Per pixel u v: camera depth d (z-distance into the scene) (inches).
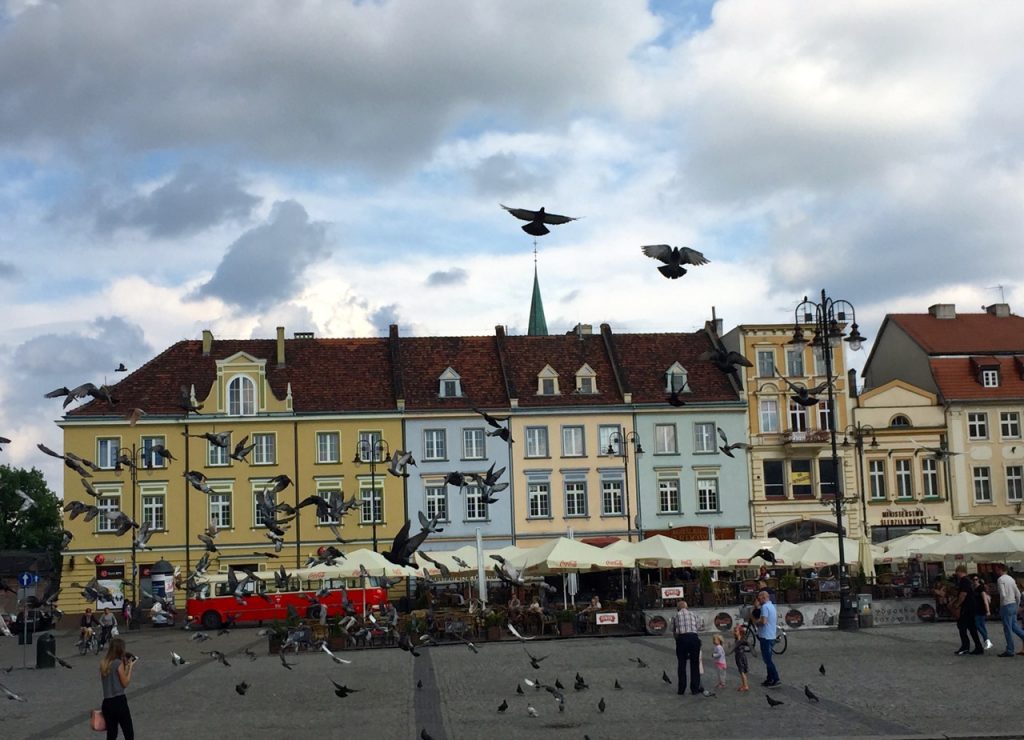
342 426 3014.3
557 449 3085.6
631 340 3314.5
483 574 2000.5
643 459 3107.8
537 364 3203.7
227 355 3127.5
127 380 3016.7
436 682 1195.9
